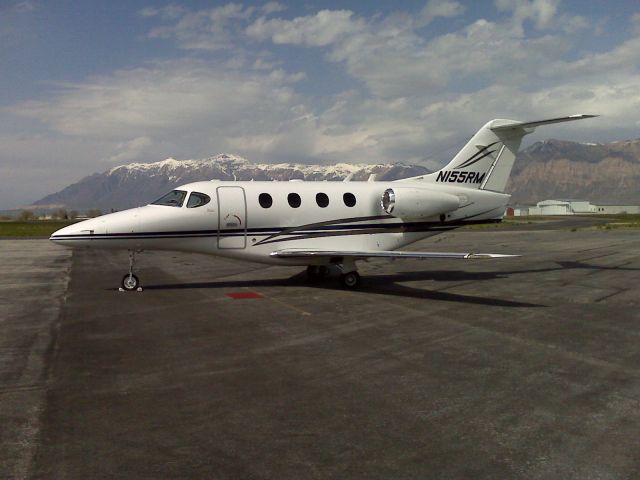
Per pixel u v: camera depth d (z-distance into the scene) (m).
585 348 9.56
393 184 18.75
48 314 12.77
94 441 5.72
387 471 5.07
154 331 10.96
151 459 5.31
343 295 15.49
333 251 16.45
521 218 136.38
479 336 10.48
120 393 7.24
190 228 16.50
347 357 9.01
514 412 6.55
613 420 6.29
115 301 14.60
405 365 8.54
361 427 6.10
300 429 6.04
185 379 7.85
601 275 19.58
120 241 16.05
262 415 6.45
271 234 17.17
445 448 5.56
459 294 15.61
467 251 29.25
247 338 10.35
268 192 17.27
